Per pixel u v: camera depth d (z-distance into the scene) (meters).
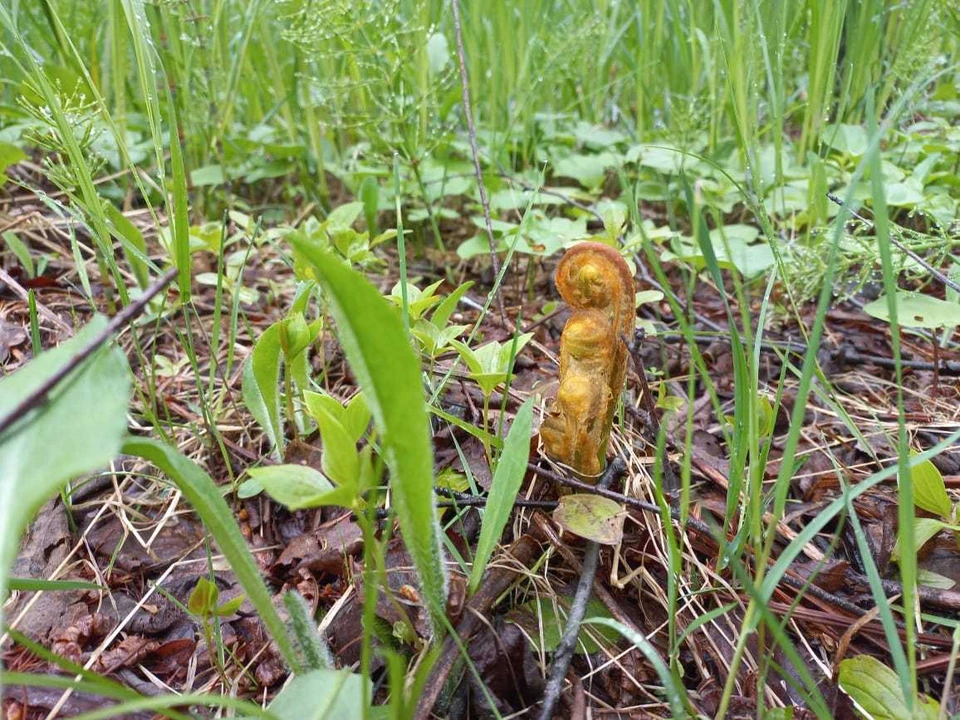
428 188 0.54
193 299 0.44
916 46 0.49
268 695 0.22
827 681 0.22
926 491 0.25
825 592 0.24
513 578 0.24
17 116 0.54
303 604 0.20
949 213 0.42
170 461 0.17
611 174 0.60
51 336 0.38
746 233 0.43
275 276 0.48
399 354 0.14
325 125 0.62
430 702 0.19
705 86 0.61
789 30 0.49
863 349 0.41
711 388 0.20
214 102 0.55
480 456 0.29
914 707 0.20
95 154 0.41
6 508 0.13
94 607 0.25
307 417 0.31
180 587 0.26
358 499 0.17
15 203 0.52
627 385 0.35
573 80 0.65
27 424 0.14
